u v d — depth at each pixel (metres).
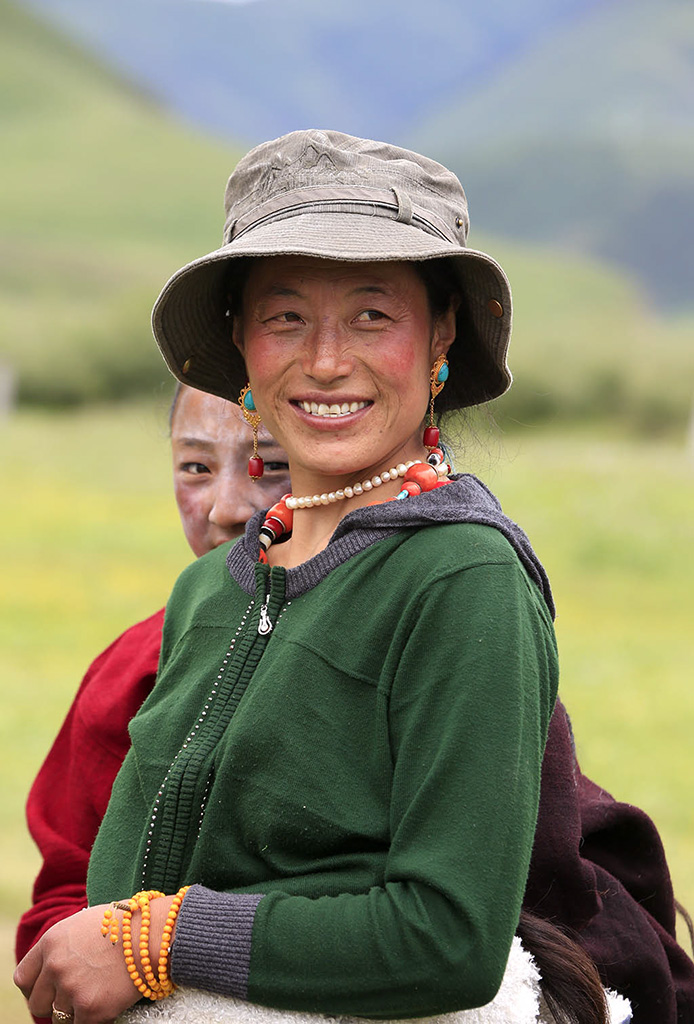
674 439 64.44
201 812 3.03
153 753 3.19
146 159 162.88
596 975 3.09
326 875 2.85
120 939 2.90
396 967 2.63
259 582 3.19
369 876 2.81
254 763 2.93
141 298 78.00
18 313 87.31
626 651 17.33
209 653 3.25
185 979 2.81
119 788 3.33
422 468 3.20
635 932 3.57
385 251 2.96
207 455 4.46
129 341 75.31
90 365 74.19
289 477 4.43
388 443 3.18
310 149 3.13
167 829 3.05
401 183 3.13
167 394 5.70
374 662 2.89
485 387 3.52
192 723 3.15
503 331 3.28
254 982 2.73
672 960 3.76
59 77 198.50
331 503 3.31
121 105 196.38
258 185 3.20
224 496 4.41
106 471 33.69
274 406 3.22
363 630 2.92
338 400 3.12
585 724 13.87
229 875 2.96
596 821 3.69
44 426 43.34
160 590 21.69
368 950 2.65
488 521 2.97
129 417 53.34
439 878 2.62
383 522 3.02
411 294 3.16
